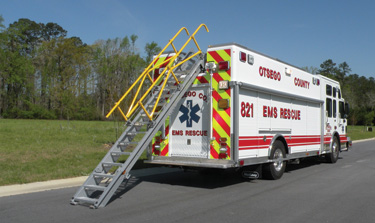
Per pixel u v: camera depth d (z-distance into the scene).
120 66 52.22
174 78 8.17
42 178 8.40
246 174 8.82
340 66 114.69
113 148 7.30
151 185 8.41
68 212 5.84
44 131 21.64
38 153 11.97
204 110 8.04
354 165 12.53
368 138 31.95
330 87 12.52
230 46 7.70
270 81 8.83
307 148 10.78
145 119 7.97
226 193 7.47
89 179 6.72
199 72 8.16
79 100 46.62
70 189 7.75
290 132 9.78
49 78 59.09
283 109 9.45
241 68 7.82
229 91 7.63
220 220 5.41
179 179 9.31
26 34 72.25
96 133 21.11
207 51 8.00
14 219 5.40
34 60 65.81
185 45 8.15
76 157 11.41
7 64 60.34
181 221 5.35
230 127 7.58
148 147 8.70
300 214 5.78
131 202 6.62
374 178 9.56
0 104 62.47
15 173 8.72
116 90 21.27
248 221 5.37
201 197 7.07
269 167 8.94
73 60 58.34
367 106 86.25
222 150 7.62
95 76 57.91
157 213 5.81
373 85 117.44
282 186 8.30
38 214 5.70
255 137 8.21
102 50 57.25
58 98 45.59
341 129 13.57
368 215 5.73
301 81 10.41
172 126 8.46
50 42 59.34
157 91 8.48
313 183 8.73
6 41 60.53
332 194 7.39
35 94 63.06
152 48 57.00
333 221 5.39
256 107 8.28
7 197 6.92
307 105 10.83
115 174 6.50
